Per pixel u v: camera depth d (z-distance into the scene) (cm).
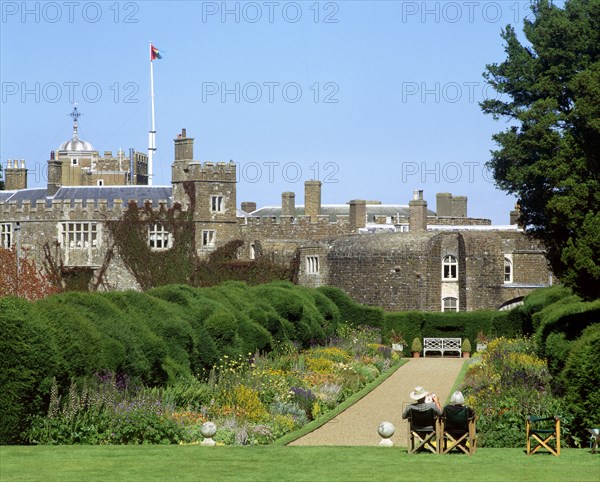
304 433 4541
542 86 6788
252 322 6272
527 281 10981
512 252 11031
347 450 3384
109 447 3428
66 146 17838
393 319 9788
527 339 7881
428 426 3412
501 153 6969
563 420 3788
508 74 7106
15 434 3619
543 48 6875
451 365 8238
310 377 5819
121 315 4806
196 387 4716
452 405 3403
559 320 5709
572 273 5625
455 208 14212
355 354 7750
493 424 3947
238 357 5641
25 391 3638
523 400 4138
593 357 3691
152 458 3189
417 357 9494
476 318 9706
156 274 11162
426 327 9781
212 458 3194
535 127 6444
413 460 3198
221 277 11219
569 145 6141
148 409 3894
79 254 11212
